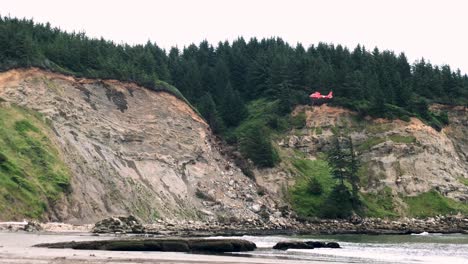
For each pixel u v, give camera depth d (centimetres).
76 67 10006
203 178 9656
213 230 7800
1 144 7494
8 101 8475
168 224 7888
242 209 9406
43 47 10112
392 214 10500
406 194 11012
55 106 8869
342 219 9869
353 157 10538
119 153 8981
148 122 9900
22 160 7425
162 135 9850
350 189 10656
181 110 10669
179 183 9212
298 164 11350
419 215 10575
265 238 6844
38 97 8838
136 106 10019
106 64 10262
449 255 4912
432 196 11006
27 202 6800
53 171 7556
